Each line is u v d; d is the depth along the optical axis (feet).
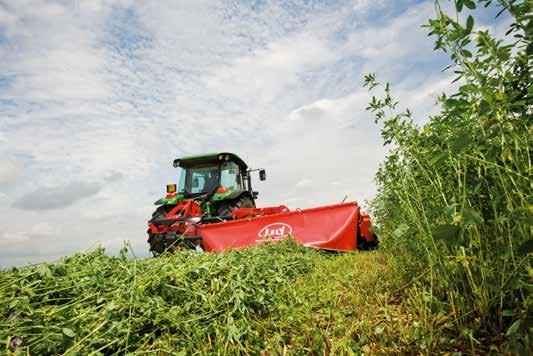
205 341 6.89
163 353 6.15
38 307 7.23
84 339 5.90
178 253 11.86
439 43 4.68
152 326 7.06
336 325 7.06
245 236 19.93
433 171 7.49
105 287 8.19
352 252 18.20
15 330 6.05
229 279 8.75
